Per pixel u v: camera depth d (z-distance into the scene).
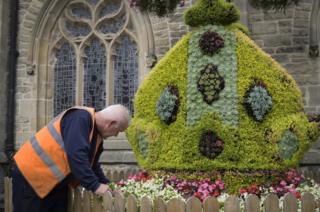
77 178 4.02
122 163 10.59
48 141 4.21
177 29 10.52
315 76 9.64
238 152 5.69
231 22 6.19
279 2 7.67
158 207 4.20
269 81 5.93
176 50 6.24
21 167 4.24
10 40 11.66
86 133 4.10
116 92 11.25
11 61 11.62
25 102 11.59
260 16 10.02
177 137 5.93
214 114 5.75
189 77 5.99
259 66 5.96
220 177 5.63
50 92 11.66
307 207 4.29
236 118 5.77
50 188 4.21
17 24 11.71
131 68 11.17
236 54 5.98
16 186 4.31
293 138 5.76
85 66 11.55
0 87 11.44
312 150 9.40
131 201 4.29
